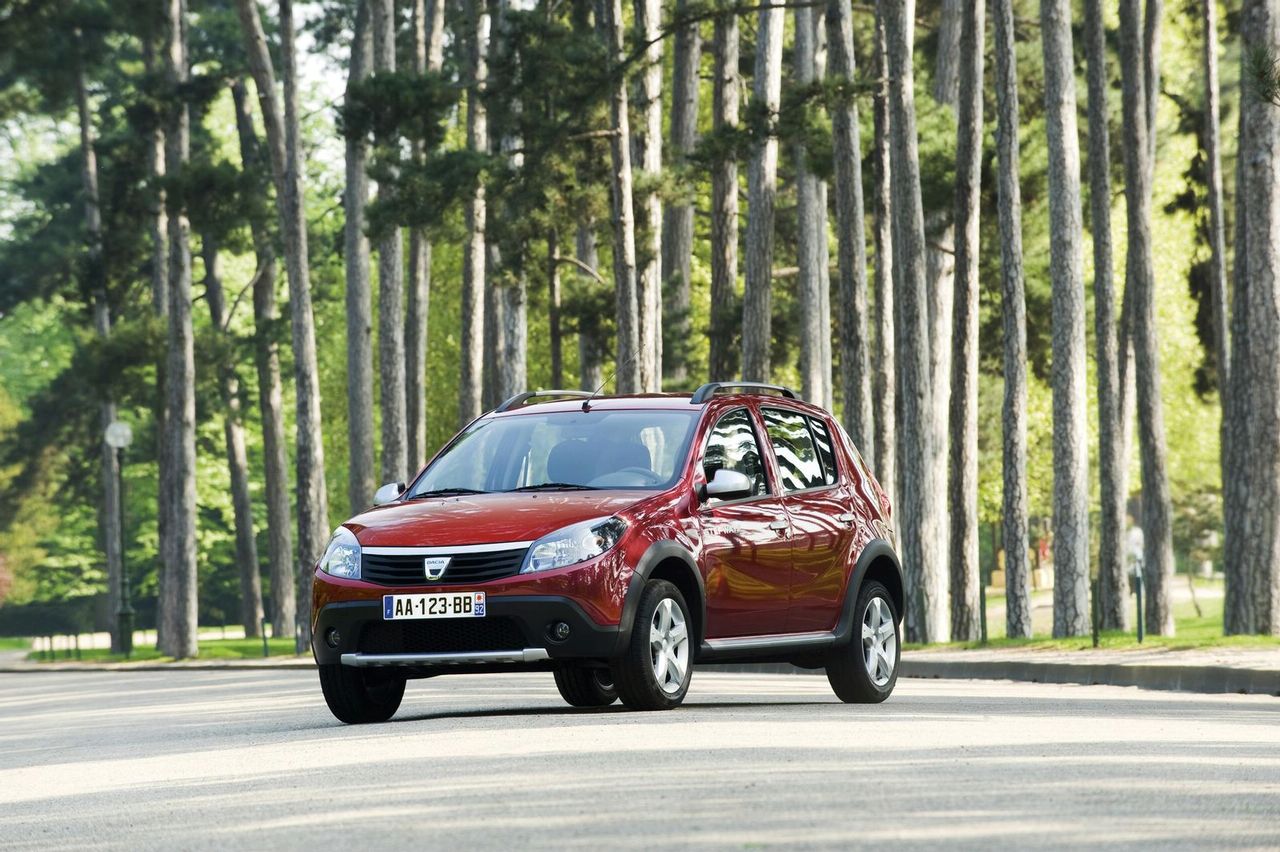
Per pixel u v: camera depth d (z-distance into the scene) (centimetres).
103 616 16825
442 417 11856
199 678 6078
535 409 2716
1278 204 4428
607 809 1485
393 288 8625
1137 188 6806
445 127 7531
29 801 1839
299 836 1419
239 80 11906
